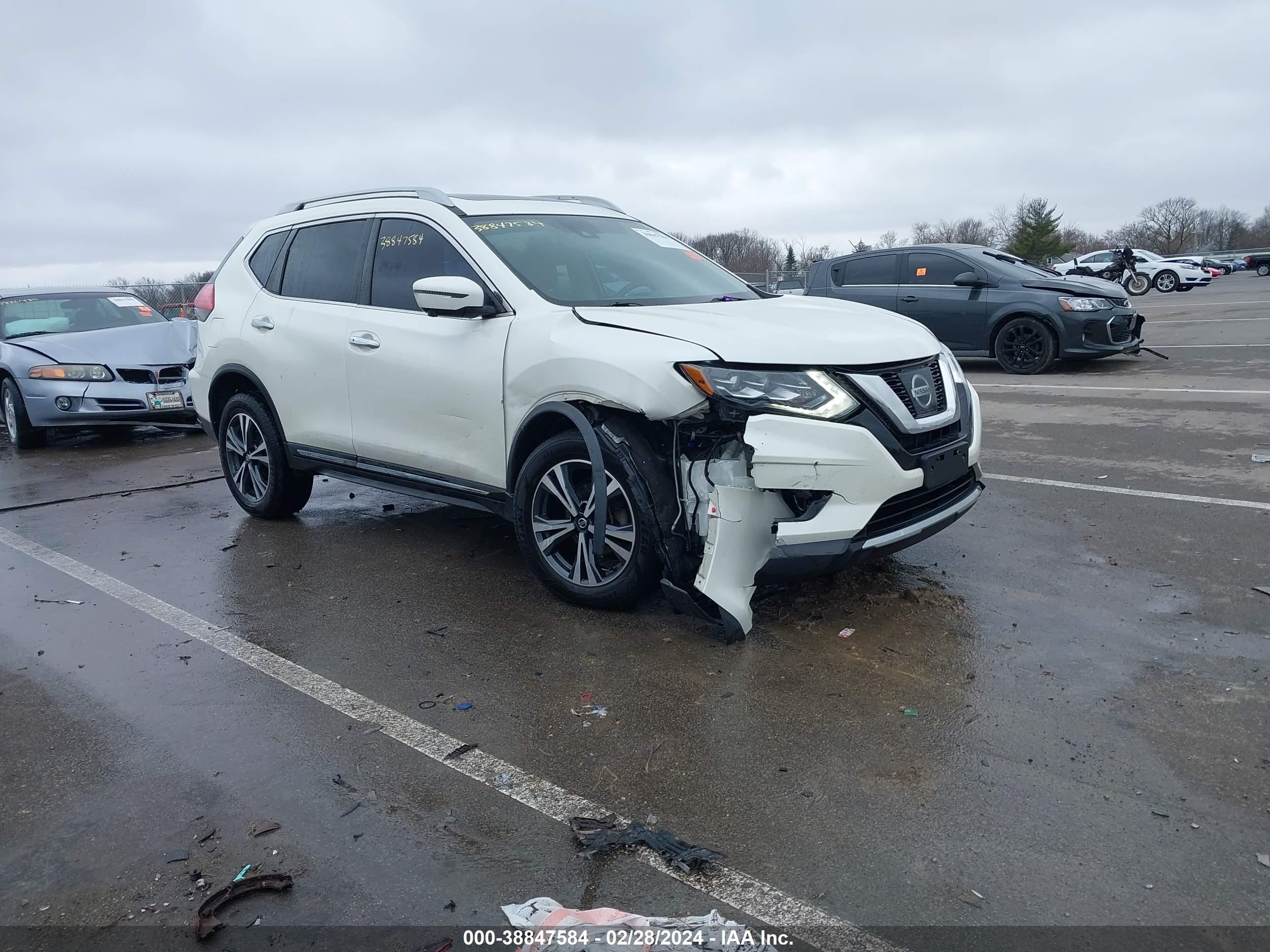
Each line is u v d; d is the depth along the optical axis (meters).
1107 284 11.30
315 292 5.28
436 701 3.42
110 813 2.78
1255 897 2.26
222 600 4.58
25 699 3.55
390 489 4.98
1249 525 5.00
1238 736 2.96
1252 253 47.28
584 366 3.75
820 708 3.25
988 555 4.73
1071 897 2.29
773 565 3.55
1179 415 8.00
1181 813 2.59
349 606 4.42
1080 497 5.73
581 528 4.00
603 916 2.23
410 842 2.59
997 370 11.86
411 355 4.59
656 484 3.69
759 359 3.48
